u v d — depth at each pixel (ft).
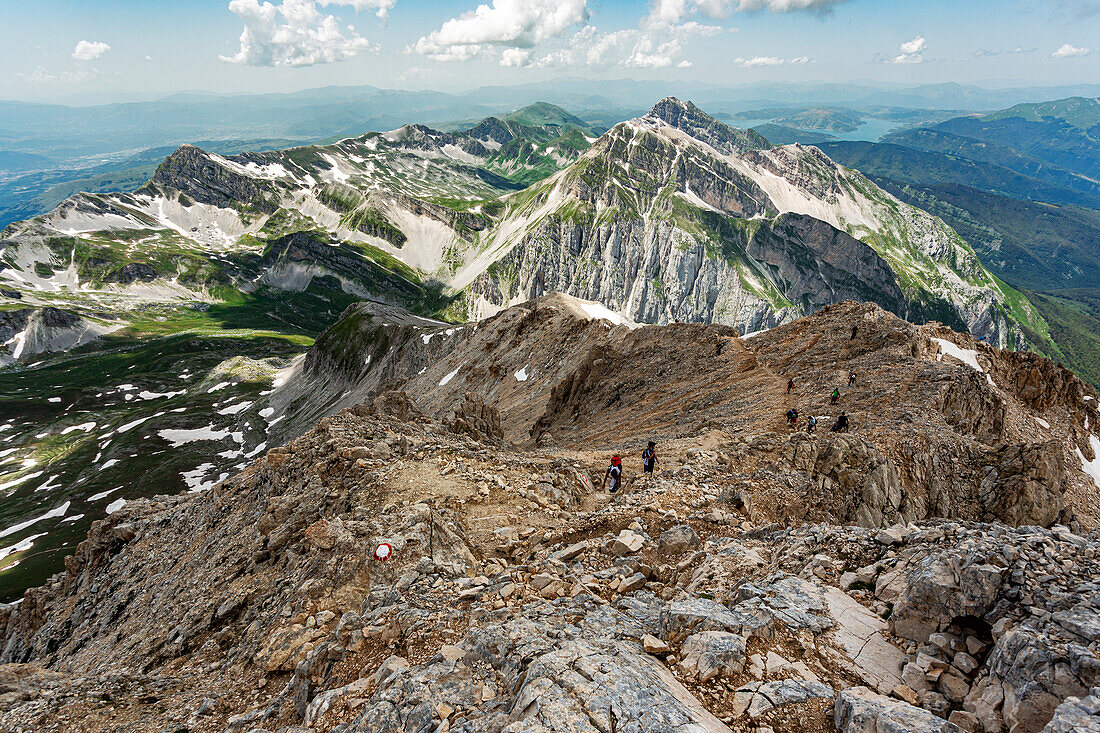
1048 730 27.20
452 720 35.68
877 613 41.93
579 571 57.26
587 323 361.30
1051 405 217.56
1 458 623.77
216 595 91.45
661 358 242.17
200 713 55.31
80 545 179.93
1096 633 31.37
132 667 81.46
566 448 195.00
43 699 60.23
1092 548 39.52
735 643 37.73
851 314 206.59
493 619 48.49
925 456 116.67
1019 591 36.45
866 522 93.61
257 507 122.42
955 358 194.39
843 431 120.57
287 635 62.08
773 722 32.22
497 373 393.09
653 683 34.83
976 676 34.32
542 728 30.71
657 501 79.00
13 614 177.78
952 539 44.93
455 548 70.90
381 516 79.97
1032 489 114.83
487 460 103.04
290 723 47.14
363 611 56.13
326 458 111.04
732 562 54.90
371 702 39.86
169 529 156.66
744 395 176.24
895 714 29.94
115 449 601.62
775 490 86.38
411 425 141.69
